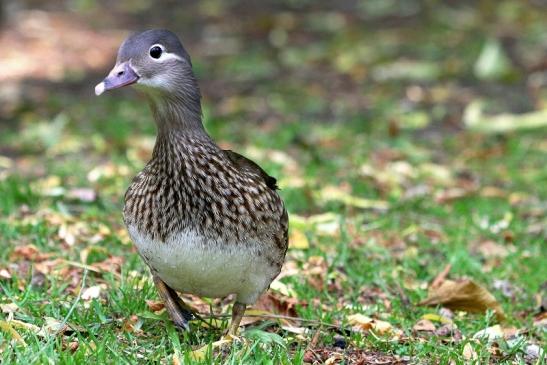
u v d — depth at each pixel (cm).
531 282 1020
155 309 855
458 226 1197
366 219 1220
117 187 1291
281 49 2256
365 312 911
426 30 2350
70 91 1936
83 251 983
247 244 761
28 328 778
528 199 1348
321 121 1734
